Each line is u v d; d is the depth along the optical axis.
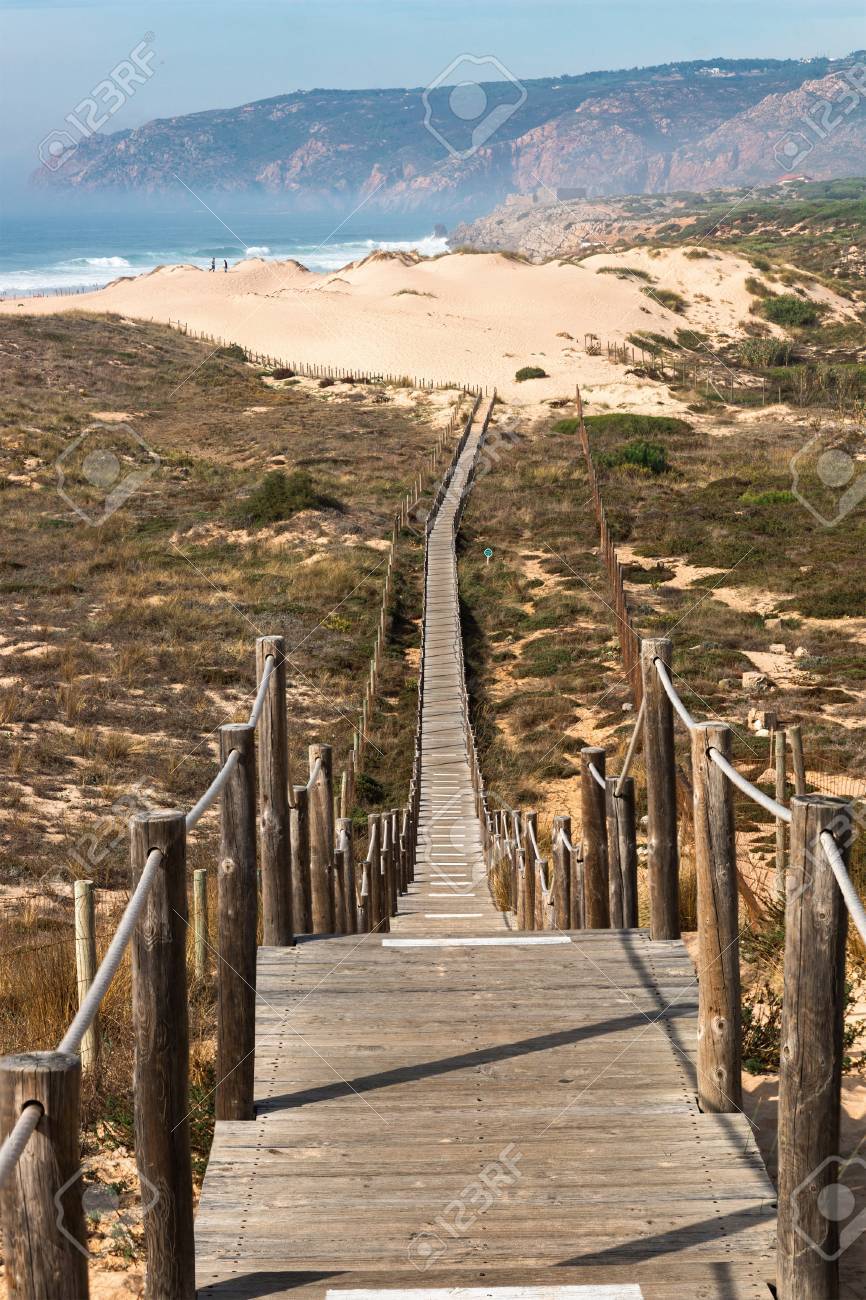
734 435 59.25
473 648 30.08
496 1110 4.11
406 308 89.81
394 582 35.03
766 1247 3.34
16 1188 2.02
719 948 4.07
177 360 72.25
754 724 21.94
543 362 78.44
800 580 33.78
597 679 26.33
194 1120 4.74
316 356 79.06
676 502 45.47
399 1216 3.51
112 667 24.73
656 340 87.81
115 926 10.33
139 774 19.08
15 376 61.38
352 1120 4.07
